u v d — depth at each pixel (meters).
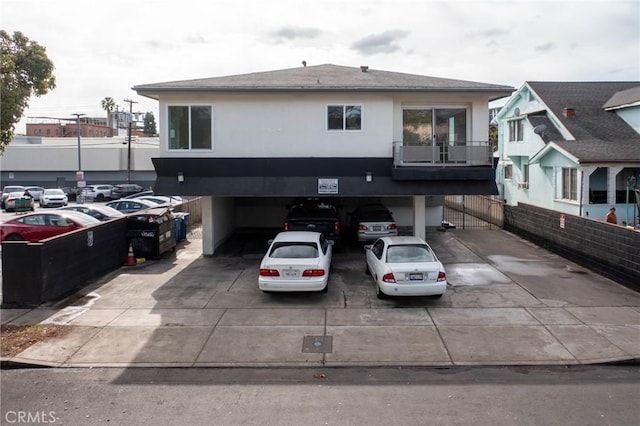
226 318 11.41
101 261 15.55
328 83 17.03
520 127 30.42
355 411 7.16
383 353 9.45
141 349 9.70
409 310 11.90
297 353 9.48
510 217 23.39
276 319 11.34
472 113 17.38
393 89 16.30
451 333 10.41
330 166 16.91
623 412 7.06
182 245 20.94
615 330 10.47
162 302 12.64
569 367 8.84
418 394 7.75
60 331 10.62
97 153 60.28
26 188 48.47
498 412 7.08
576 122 25.62
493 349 9.58
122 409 7.30
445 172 16.55
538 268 16.11
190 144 16.94
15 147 59.78
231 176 16.94
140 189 51.72
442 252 18.72
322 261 12.74
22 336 10.32
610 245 14.66
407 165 16.94
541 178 27.33
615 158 21.20
